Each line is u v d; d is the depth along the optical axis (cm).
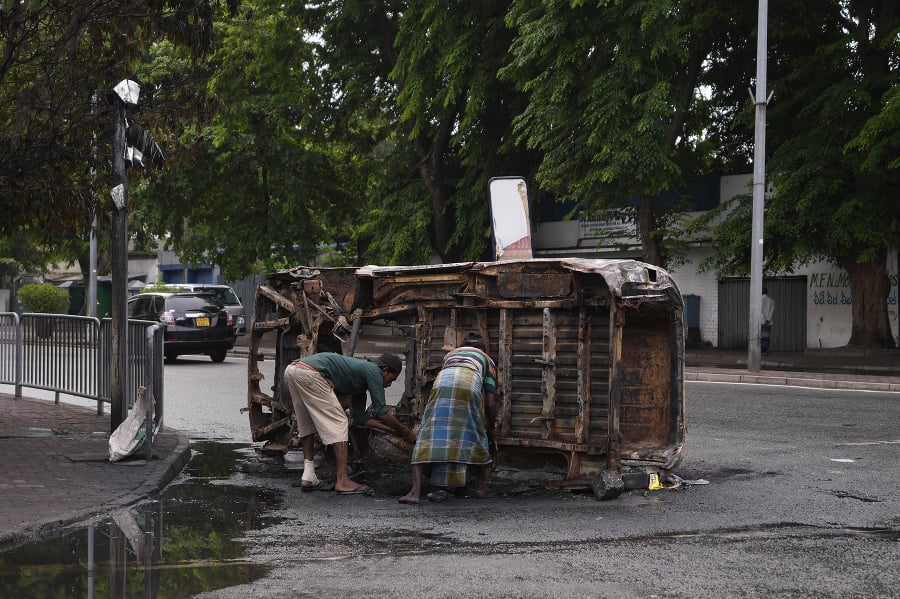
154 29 1062
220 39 2919
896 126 1850
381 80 2877
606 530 605
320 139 3117
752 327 1875
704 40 2278
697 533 595
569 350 755
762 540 574
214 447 998
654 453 764
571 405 751
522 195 1430
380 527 621
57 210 1070
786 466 831
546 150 2356
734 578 490
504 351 773
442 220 2731
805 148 2078
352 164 3309
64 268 5694
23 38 989
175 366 2170
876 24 2202
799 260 2091
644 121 1980
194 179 3069
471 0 2400
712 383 1694
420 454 709
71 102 1052
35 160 1026
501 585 479
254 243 3041
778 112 2253
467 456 707
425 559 534
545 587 475
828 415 1170
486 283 793
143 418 850
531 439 757
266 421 949
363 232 2866
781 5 2206
